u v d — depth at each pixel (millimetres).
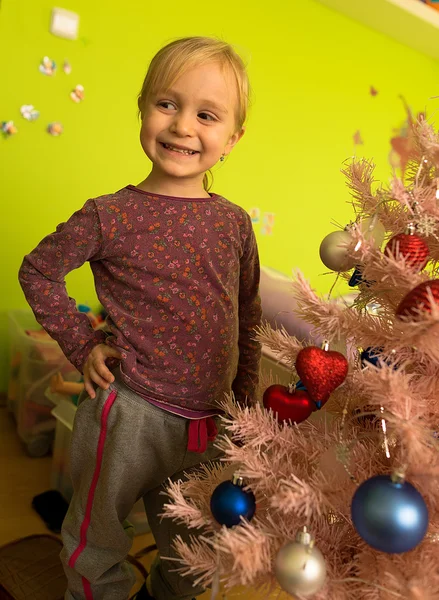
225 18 2234
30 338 1720
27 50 1896
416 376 666
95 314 2156
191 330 892
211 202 944
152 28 2090
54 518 1396
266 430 686
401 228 719
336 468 635
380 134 2807
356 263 696
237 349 987
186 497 908
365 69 2670
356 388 698
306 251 2723
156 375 893
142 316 888
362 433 710
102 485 913
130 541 988
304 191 2631
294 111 2500
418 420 596
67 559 951
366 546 655
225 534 600
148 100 913
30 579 1191
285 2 2363
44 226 2059
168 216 898
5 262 2016
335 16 2512
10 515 1406
